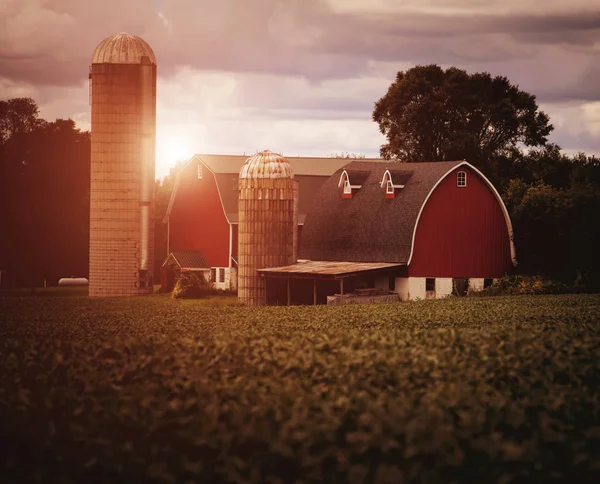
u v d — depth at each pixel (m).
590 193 63.91
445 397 16.38
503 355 22.06
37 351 25.58
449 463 13.62
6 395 18.53
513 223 64.88
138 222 74.81
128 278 74.69
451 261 63.03
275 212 63.91
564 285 61.66
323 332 29.16
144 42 76.75
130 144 74.81
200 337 27.31
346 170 71.88
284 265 63.91
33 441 16.23
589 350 23.94
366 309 44.06
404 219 63.38
